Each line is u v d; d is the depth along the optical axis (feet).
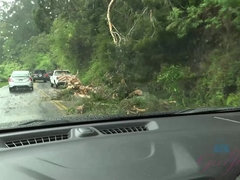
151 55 66.90
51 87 112.98
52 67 240.73
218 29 58.85
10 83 97.45
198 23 57.82
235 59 53.62
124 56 70.85
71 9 130.62
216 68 55.57
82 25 124.88
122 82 52.37
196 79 59.67
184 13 64.18
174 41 65.26
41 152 10.27
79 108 45.70
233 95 46.88
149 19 70.90
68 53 142.31
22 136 11.29
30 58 269.44
